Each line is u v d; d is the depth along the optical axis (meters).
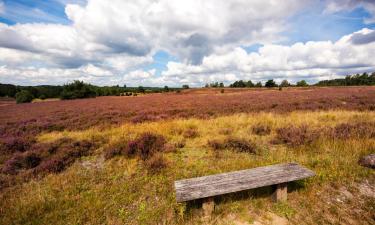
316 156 5.04
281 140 6.57
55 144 6.88
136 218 3.17
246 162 4.91
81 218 3.21
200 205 3.33
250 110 14.66
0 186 4.29
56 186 4.27
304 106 15.39
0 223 3.13
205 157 5.58
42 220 3.20
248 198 3.44
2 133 10.00
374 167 4.18
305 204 3.23
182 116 13.48
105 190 4.04
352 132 6.40
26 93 53.56
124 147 6.26
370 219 2.84
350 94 27.69
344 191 3.53
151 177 4.48
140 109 18.83
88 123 11.66
